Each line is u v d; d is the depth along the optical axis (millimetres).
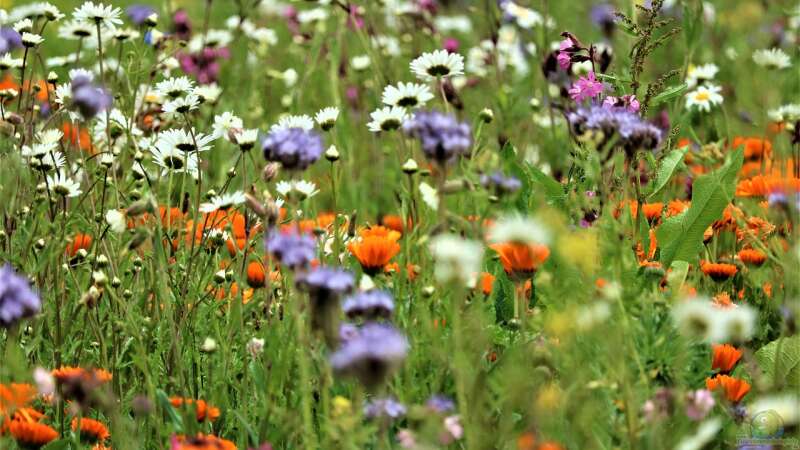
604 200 3744
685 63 6500
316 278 2916
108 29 6188
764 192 4930
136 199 4875
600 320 3236
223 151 6895
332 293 2939
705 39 8922
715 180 4824
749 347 4469
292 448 3531
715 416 3570
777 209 4246
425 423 3158
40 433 3285
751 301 4844
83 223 4824
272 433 3439
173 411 3488
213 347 3695
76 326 4453
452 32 9969
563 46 5379
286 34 10477
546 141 7348
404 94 4594
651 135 3678
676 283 4301
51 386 3402
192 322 4234
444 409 3250
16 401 3342
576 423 3213
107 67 6727
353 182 6773
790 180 4848
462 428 3307
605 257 3891
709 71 6695
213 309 4137
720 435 3467
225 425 3838
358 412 3010
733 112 7703
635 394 3275
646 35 5223
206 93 5223
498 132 7047
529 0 8508
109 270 4648
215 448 3066
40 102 6652
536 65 7844
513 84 8250
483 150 4359
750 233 4387
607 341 3213
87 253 4945
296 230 3426
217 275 4297
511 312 4590
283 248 3041
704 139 6902
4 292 3166
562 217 3963
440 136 3279
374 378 2672
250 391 4027
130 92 5953
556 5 9539
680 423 3234
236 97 8203
